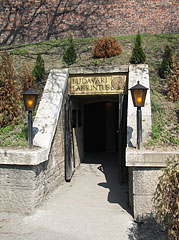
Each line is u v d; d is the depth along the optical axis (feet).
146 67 22.62
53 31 38.81
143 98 14.98
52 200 16.96
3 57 21.39
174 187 9.97
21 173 14.85
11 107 19.98
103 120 38.22
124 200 17.19
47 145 16.80
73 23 38.58
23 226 13.25
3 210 15.15
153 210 13.87
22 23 39.17
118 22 37.99
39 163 14.99
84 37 38.45
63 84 21.76
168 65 25.45
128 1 37.68
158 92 23.07
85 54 31.37
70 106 22.82
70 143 22.45
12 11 39.09
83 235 12.36
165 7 37.19
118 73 22.75
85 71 22.91
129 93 20.72
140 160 13.87
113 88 22.80
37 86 24.71
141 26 37.68
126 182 21.02
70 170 22.24
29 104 15.46
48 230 12.82
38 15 38.83
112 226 13.28
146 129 17.61
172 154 13.56
